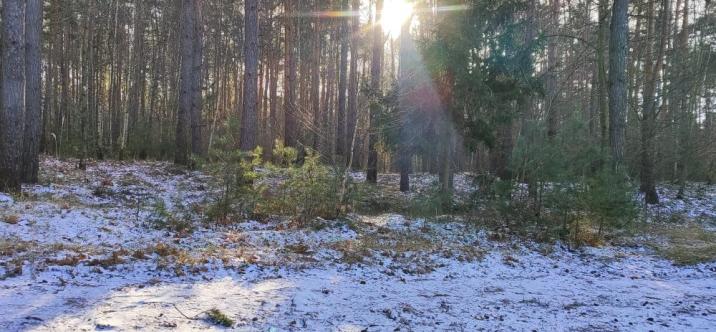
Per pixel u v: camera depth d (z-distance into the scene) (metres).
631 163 18.06
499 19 12.60
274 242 8.37
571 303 5.75
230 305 4.80
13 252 6.17
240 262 6.60
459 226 10.93
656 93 20.55
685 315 5.37
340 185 11.22
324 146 12.49
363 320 4.64
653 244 10.48
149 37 37.41
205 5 32.81
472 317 4.97
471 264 7.84
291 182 10.73
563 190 10.24
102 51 29.36
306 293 5.41
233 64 37.88
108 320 4.14
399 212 13.27
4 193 10.27
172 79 33.81
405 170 17.11
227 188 10.02
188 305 4.71
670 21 19.84
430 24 14.27
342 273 6.61
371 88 14.41
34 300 4.55
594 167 10.59
